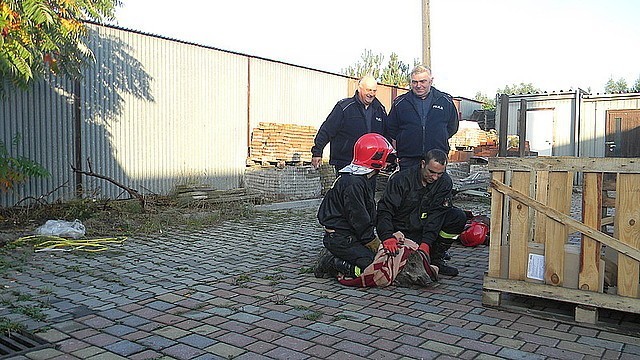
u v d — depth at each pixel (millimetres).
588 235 3889
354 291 4824
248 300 4520
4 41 6746
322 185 13078
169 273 5469
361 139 5141
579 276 3947
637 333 3723
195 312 4199
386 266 4863
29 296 4586
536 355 3375
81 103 9656
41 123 9156
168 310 4246
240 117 12508
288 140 12367
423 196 5066
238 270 5621
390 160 5148
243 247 6922
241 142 12547
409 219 5188
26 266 5711
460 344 3557
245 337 3668
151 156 10766
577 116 17969
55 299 4531
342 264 5039
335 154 6359
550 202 4086
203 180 11734
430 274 5035
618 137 17531
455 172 13672
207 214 9445
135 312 4195
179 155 11266
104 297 4602
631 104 17281
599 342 3598
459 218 5457
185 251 6625
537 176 4133
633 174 3762
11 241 6797
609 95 17500
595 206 3887
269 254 6480
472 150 17266
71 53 8203
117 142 10211
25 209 8688
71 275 5355
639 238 3752
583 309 3926
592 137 17922
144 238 7465
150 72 10695
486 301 4359
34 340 3631
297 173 12109
